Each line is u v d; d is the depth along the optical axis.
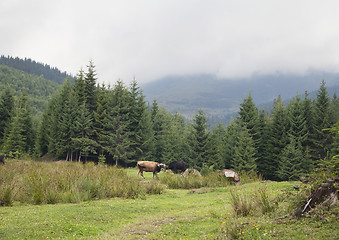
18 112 47.91
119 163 42.44
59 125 40.97
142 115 42.56
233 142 43.25
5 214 8.63
